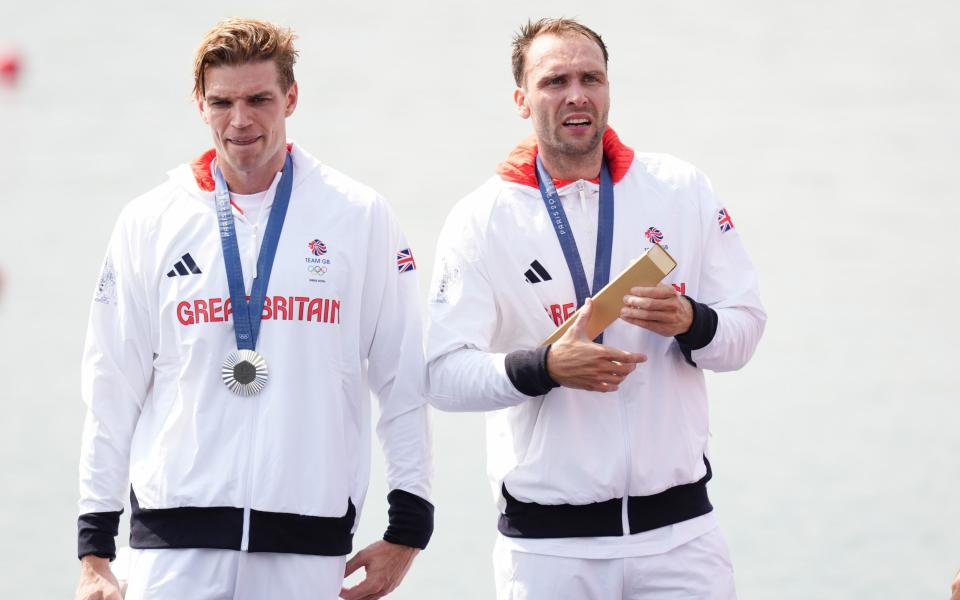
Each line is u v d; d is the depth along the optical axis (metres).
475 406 14.12
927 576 24.09
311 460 13.89
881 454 30.23
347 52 78.56
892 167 59.81
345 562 14.48
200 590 13.70
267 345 13.91
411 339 14.75
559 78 14.11
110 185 58.44
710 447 30.95
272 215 14.27
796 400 34.12
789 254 48.31
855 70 77.12
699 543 14.55
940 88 73.38
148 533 13.95
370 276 14.54
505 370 13.73
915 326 40.03
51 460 31.06
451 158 57.69
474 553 24.95
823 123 67.19
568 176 14.75
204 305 14.01
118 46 82.44
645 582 14.36
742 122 66.94
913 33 85.00
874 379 35.53
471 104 67.56
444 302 14.58
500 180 14.85
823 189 56.75
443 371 14.28
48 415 34.19
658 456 14.35
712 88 72.94
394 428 14.69
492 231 14.59
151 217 14.32
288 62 14.02
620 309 13.58
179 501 13.74
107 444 14.34
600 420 14.31
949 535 25.89
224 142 13.74
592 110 14.13
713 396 34.69
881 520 26.59
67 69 78.25
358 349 14.41
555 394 14.38
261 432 13.77
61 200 56.38
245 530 13.63
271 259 14.10
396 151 59.03
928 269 46.03
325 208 14.41
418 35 82.12
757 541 25.70
